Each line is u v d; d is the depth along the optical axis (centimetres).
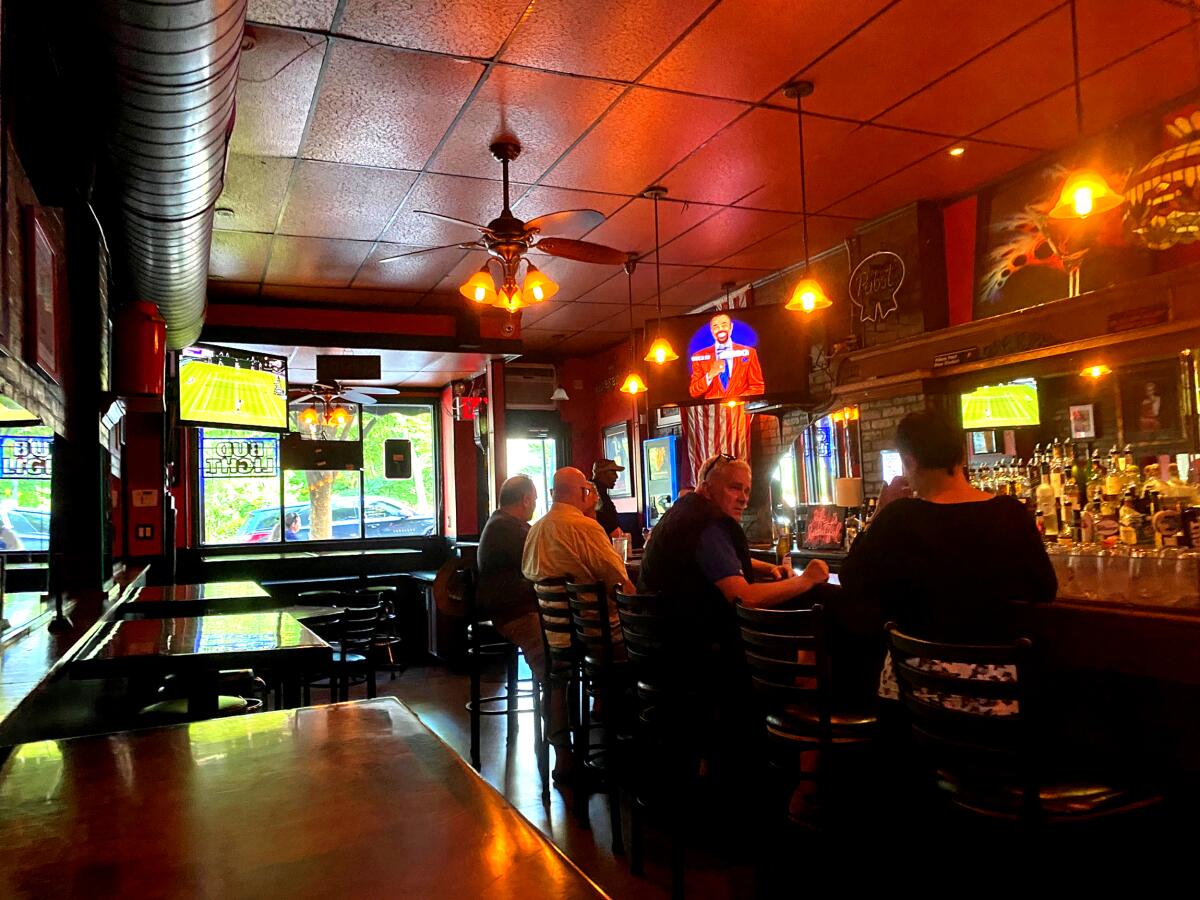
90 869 88
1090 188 345
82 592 399
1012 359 463
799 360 557
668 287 729
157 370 447
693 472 808
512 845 93
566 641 389
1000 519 208
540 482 988
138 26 192
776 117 421
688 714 305
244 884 84
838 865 274
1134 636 198
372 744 133
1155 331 391
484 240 453
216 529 962
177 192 304
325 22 323
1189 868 218
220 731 141
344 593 620
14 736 167
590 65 363
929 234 552
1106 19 344
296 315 724
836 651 292
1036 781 175
